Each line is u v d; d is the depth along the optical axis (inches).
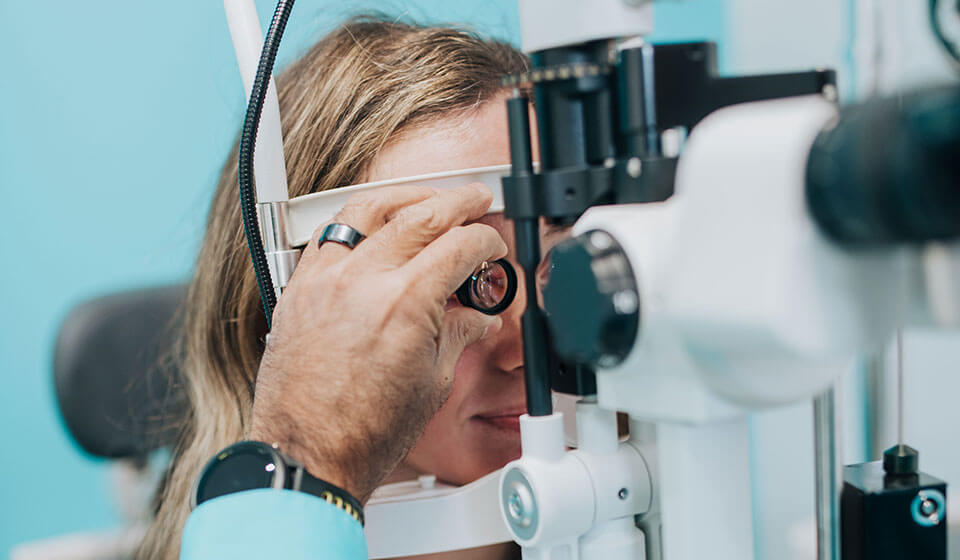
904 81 10.8
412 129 30.1
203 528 18.8
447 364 22.0
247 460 20.1
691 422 13.1
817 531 17.4
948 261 10.9
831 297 11.0
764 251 10.7
